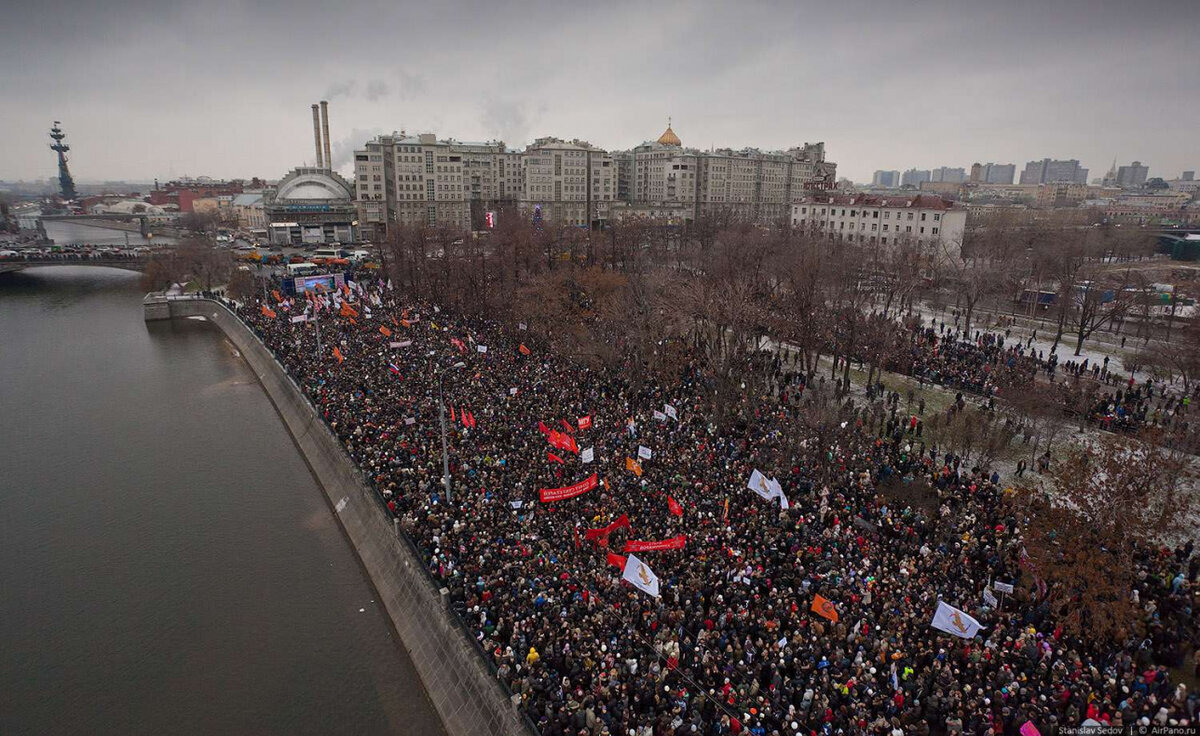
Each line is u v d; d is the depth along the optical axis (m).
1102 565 33.25
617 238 154.12
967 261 137.12
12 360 109.00
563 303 96.44
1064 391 62.31
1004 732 26.67
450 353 82.88
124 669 40.69
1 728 36.62
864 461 51.38
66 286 188.00
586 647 31.86
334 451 60.62
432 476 49.47
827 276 96.38
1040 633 32.19
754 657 31.08
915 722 27.59
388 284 139.25
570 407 62.22
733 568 36.78
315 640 42.69
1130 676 28.69
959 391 70.69
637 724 28.23
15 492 62.62
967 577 36.53
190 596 47.12
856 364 83.12
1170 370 73.00
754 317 75.12
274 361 89.94
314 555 51.78
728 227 172.25
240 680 39.59
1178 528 38.28
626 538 40.69
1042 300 111.88
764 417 59.12
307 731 36.06
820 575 36.06
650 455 49.91
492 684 32.12
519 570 37.81
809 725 27.50
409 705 37.28
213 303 139.75
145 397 89.88
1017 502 42.16
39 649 42.38
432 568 40.19
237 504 59.97
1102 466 40.84
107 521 57.34
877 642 30.91
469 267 121.50
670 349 75.31
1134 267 155.12
